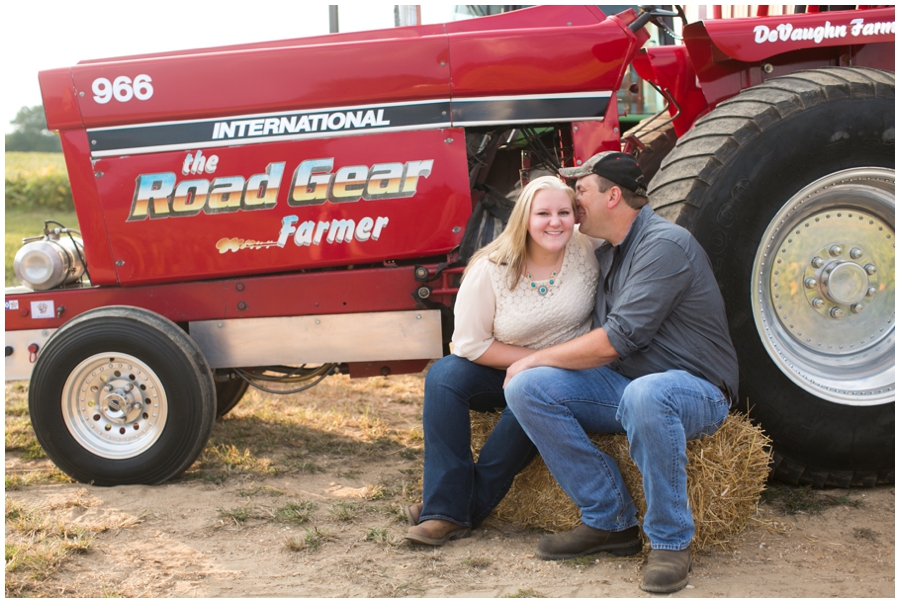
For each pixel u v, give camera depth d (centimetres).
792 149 299
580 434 243
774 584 227
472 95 316
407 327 326
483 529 275
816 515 284
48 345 321
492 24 324
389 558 251
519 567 242
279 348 331
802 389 303
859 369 316
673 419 225
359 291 326
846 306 316
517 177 393
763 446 275
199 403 317
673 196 303
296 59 315
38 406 322
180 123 321
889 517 282
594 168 251
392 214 321
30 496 314
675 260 240
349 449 374
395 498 309
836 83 303
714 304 247
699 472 241
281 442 386
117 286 337
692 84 374
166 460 321
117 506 301
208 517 289
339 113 317
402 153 318
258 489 317
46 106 320
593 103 320
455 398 262
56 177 1460
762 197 299
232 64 316
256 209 323
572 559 246
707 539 247
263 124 319
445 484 261
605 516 243
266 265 326
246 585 232
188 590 229
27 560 246
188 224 326
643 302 238
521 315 257
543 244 247
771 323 312
